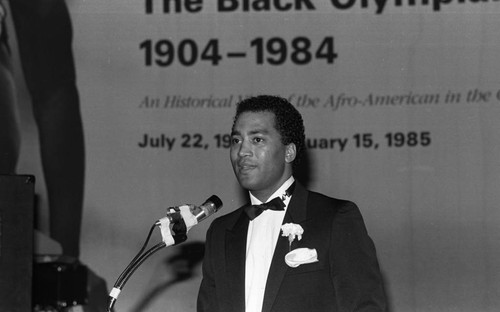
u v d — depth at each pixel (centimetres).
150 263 724
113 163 735
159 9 740
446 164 704
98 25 741
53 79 741
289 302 364
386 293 701
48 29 743
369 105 716
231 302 379
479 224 698
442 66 709
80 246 730
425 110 709
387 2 718
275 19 731
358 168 714
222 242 399
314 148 719
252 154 380
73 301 704
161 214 730
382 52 717
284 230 372
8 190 356
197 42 737
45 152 738
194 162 733
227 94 733
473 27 707
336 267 368
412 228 704
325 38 724
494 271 693
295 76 726
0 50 742
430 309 698
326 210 383
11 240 355
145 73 738
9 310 353
